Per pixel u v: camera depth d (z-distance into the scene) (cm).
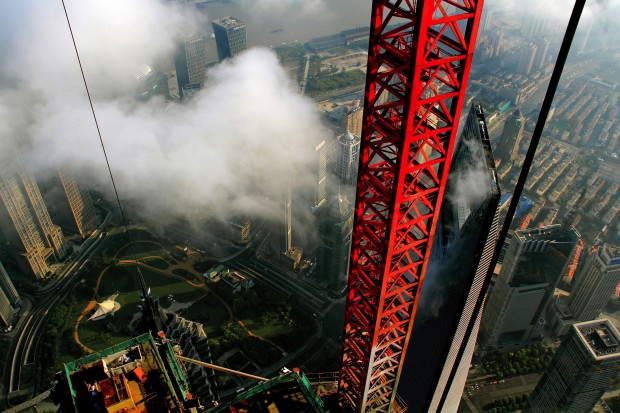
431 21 9419
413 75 9862
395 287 13788
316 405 13088
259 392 13362
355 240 13500
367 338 14975
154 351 13200
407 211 12175
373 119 11762
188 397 12938
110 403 11819
